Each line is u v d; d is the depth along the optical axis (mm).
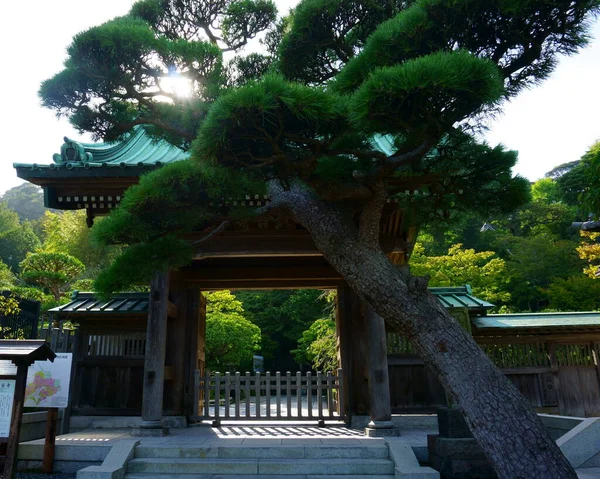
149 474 5691
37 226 53156
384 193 4527
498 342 9742
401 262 9133
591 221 5055
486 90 3270
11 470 4363
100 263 28922
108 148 9039
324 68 5965
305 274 9586
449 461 5254
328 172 4547
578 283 21219
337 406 9328
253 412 13039
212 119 3639
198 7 6840
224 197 5023
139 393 8984
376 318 7719
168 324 9133
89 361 9062
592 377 9531
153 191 4531
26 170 7152
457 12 3832
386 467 5758
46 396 6164
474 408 3645
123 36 4891
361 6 5207
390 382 9203
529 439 3455
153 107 5621
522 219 33906
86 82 5199
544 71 4352
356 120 3504
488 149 4734
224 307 21922
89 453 6145
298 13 5367
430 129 3857
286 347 33312
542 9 3750
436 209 5301
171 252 5066
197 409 8719
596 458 5516
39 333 10555
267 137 3908
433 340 3947
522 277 27000
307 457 6055
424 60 3268
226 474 5719
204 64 5586
